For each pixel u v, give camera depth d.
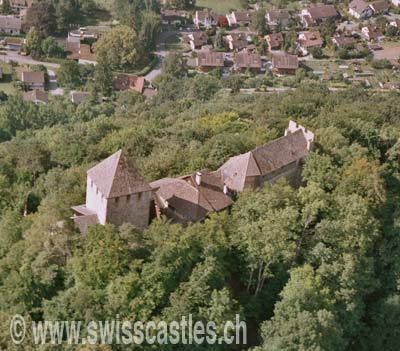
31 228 86.88
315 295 82.75
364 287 91.88
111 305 76.38
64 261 83.62
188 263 81.62
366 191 102.38
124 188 85.69
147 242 82.31
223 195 97.00
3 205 106.88
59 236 82.81
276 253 84.25
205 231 84.88
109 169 86.75
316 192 93.75
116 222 87.12
